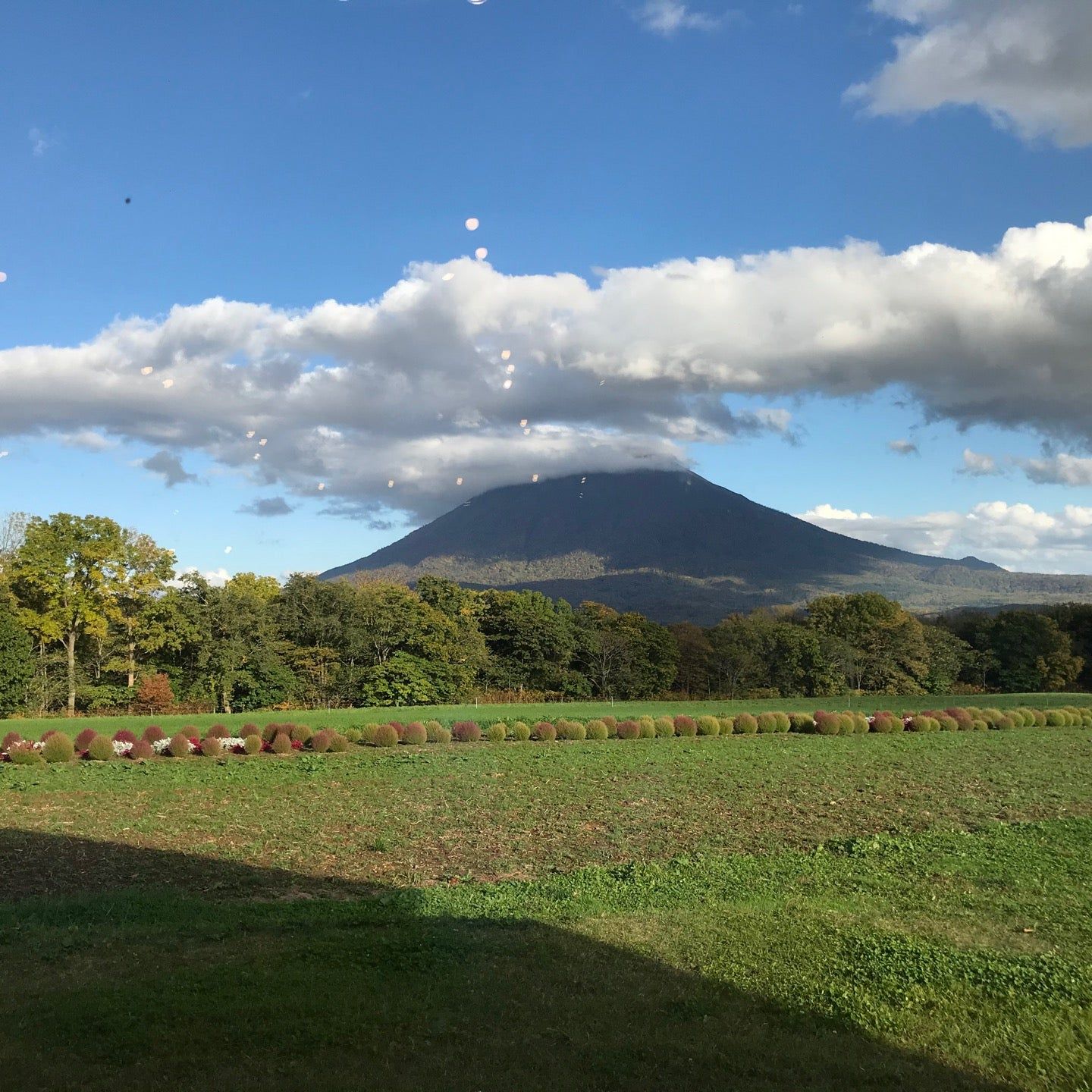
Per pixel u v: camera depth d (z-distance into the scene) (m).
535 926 13.38
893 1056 8.93
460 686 79.50
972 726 54.22
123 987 10.37
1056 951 12.33
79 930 13.33
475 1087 8.10
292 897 16.56
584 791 29.77
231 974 10.91
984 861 18.52
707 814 25.84
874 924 13.57
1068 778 33.69
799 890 16.06
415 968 11.35
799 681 92.38
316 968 11.26
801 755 40.56
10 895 16.55
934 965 11.48
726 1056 8.82
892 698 84.94
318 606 77.81
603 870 18.53
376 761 37.25
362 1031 9.27
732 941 12.57
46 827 23.19
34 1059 8.45
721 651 91.75
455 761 37.75
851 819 25.12
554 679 85.81
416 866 19.25
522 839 22.14
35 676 63.59
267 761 37.31
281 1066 8.42
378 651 77.44
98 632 65.12
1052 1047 9.12
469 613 87.81
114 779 31.44
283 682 71.31
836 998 10.36
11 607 62.50
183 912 14.73
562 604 97.06
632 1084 8.23
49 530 64.31
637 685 86.88
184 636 68.31
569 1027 9.48
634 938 12.72
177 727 50.03
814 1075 8.45
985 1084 8.40
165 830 22.78
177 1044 8.85
